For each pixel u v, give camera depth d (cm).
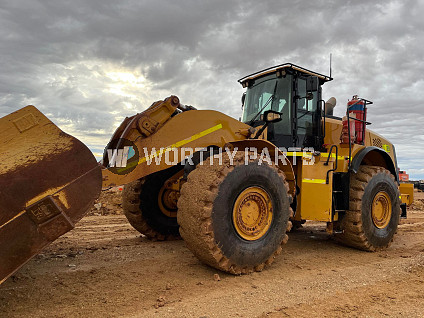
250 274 390
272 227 408
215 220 359
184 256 462
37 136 286
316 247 563
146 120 390
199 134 419
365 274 406
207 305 297
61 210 276
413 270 425
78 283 347
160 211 576
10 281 349
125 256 460
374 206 541
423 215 1073
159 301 302
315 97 573
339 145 547
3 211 255
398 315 286
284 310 291
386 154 588
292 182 477
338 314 286
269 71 557
